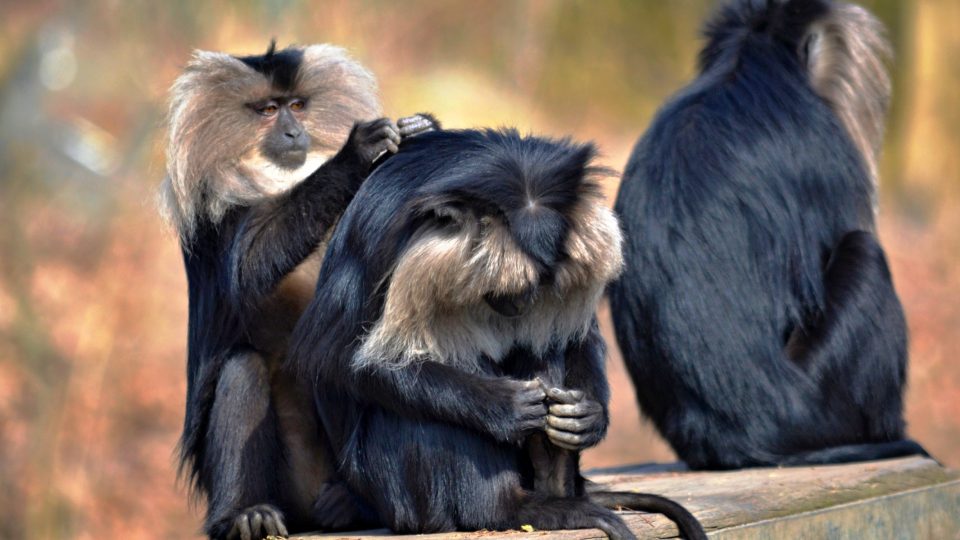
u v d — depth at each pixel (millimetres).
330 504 9516
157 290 27219
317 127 11578
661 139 12656
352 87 11797
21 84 39875
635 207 12461
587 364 8680
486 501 8211
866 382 12203
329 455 9906
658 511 8758
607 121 44094
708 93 12836
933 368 30172
